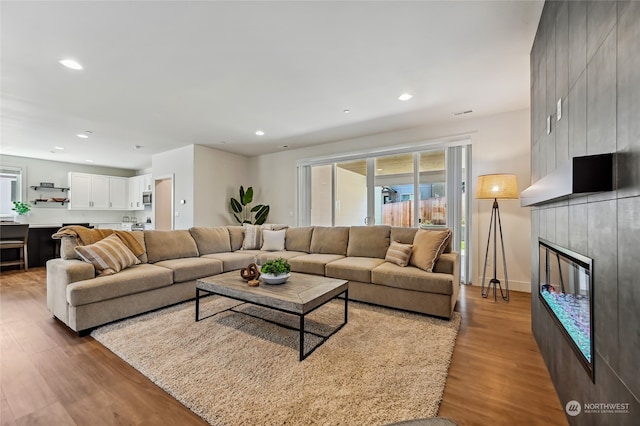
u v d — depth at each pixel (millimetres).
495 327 2564
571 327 1426
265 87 3113
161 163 6195
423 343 2203
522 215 3803
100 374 1798
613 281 1001
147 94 3256
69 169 7289
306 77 2896
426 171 4602
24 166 6582
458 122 4238
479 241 4062
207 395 1576
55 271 2660
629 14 901
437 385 1667
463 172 4266
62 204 7188
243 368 1842
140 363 1904
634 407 857
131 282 2662
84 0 1813
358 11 1965
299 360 1941
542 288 2037
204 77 2879
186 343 2188
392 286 2959
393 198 4898
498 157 3945
